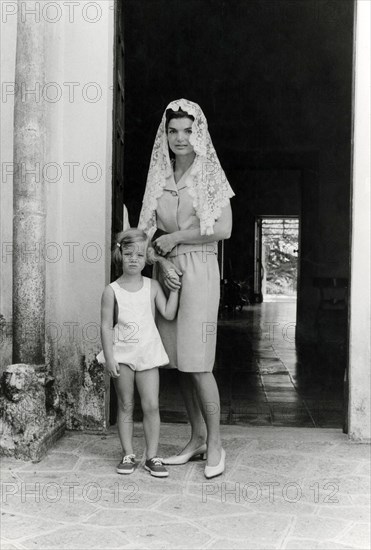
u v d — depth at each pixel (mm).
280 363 7777
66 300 4188
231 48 9602
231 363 7754
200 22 9180
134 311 3352
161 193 3465
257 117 10211
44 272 3930
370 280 3998
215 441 3373
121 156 4762
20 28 3793
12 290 3957
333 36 9250
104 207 4141
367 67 3965
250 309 17578
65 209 4176
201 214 3305
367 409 4008
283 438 4098
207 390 3357
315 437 4129
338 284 9852
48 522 2750
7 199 4195
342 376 6828
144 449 3838
